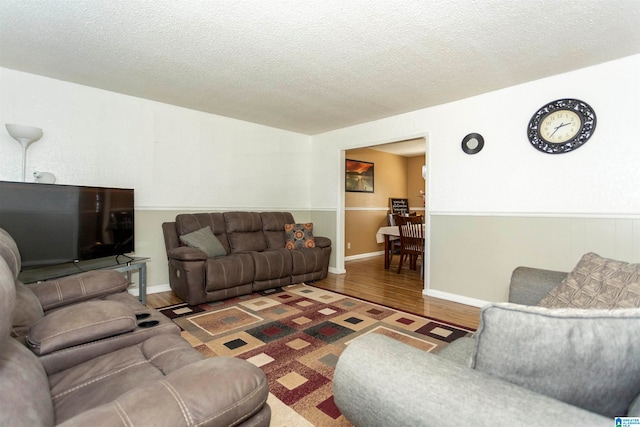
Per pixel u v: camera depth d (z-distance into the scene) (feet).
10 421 1.98
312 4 6.05
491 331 2.50
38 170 9.66
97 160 10.73
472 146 11.01
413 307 10.59
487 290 10.72
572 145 8.91
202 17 6.50
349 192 19.85
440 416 2.19
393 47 7.67
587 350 2.23
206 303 10.68
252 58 8.30
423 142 19.47
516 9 6.14
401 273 15.99
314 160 17.43
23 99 9.37
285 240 14.66
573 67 8.71
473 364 2.61
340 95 11.00
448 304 10.98
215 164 13.76
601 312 2.33
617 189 8.31
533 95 9.67
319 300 11.18
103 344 4.22
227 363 2.82
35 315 4.59
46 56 8.29
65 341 3.90
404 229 15.66
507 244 10.28
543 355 2.31
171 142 12.44
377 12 6.28
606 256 8.47
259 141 15.29
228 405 2.45
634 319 2.25
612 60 8.28
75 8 6.22
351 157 19.95
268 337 7.98
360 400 2.67
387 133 13.87
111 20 6.63
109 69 9.08
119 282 6.36
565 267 9.16
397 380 2.52
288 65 8.70
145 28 6.92
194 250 10.62
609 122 8.39
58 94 9.94
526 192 9.86
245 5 6.09
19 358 2.74
